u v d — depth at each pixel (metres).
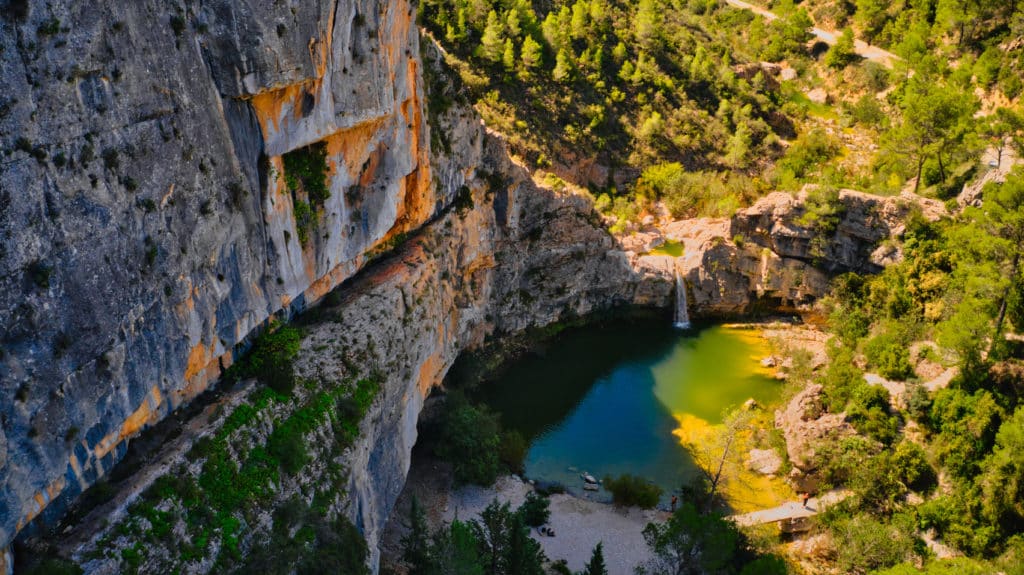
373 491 46.62
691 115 110.62
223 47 30.22
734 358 83.69
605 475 63.91
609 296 88.69
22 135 21.41
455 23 95.19
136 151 26.20
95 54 23.81
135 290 27.05
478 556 46.41
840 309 82.62
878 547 52.66
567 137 96.62
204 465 33.38
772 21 139.38
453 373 72.06
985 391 60.47
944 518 55.62
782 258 90.00
